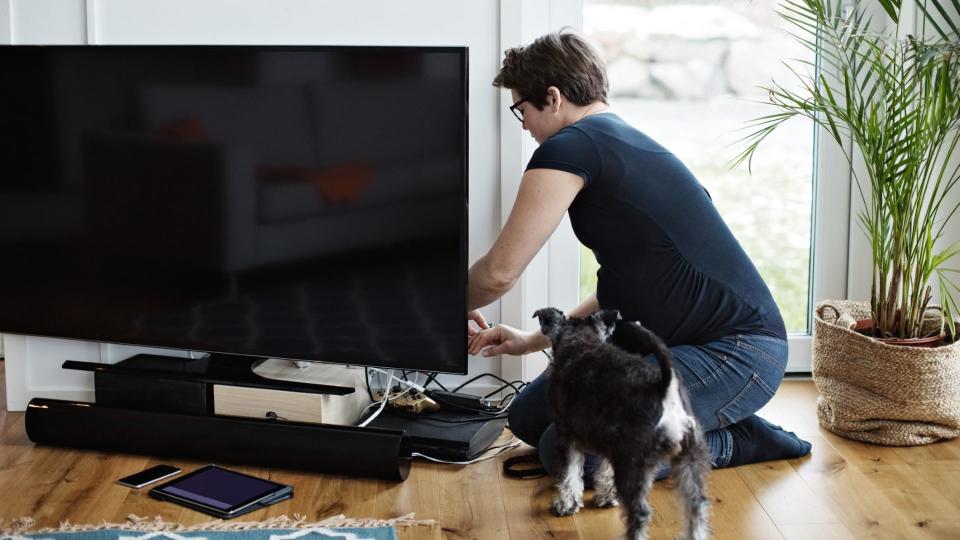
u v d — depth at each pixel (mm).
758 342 2326
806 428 2777
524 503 2281
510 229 2260
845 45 2682
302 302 2568
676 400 1840
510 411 2494
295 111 2467
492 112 2869
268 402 2605
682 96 3090
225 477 2383
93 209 2674
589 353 1958
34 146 2682
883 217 2654
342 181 2467
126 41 2836
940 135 2553
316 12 2834
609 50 3062
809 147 3133
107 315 2742
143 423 2543
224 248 2600
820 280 3203
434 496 2326
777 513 2211
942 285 2656
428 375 2971
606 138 2244
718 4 3045
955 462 2500
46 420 2605
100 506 2256
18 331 2830
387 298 2494
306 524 2154
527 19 2949
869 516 2193
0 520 2168
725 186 3146
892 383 2596
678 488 1912
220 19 2836
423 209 2418
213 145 2545
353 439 2402
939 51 2479
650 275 2287
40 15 2830
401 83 2381
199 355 2977
